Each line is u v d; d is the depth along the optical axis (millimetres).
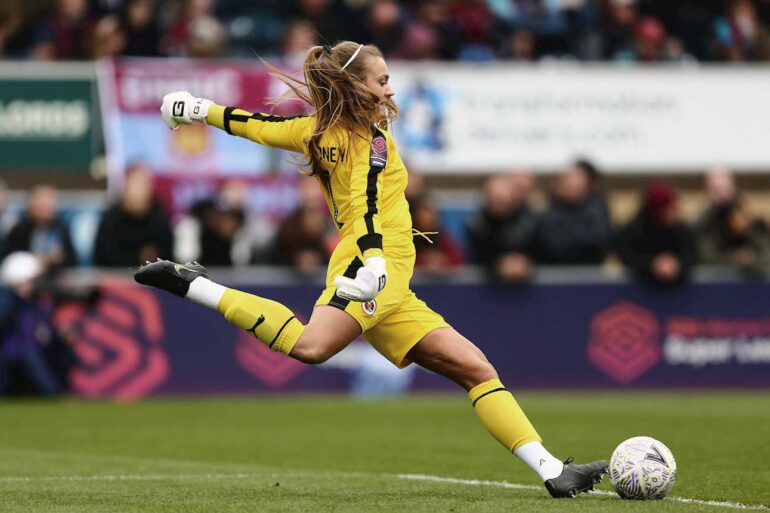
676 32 73625
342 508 21109
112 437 39281
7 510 21312
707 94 68562
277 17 71250
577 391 56500
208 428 41844
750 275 57719
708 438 37562
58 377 52531
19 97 62594
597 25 70938
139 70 63094
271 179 63906
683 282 57062
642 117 67875
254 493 24078
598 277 56781
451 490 24797
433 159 66000
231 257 55625
